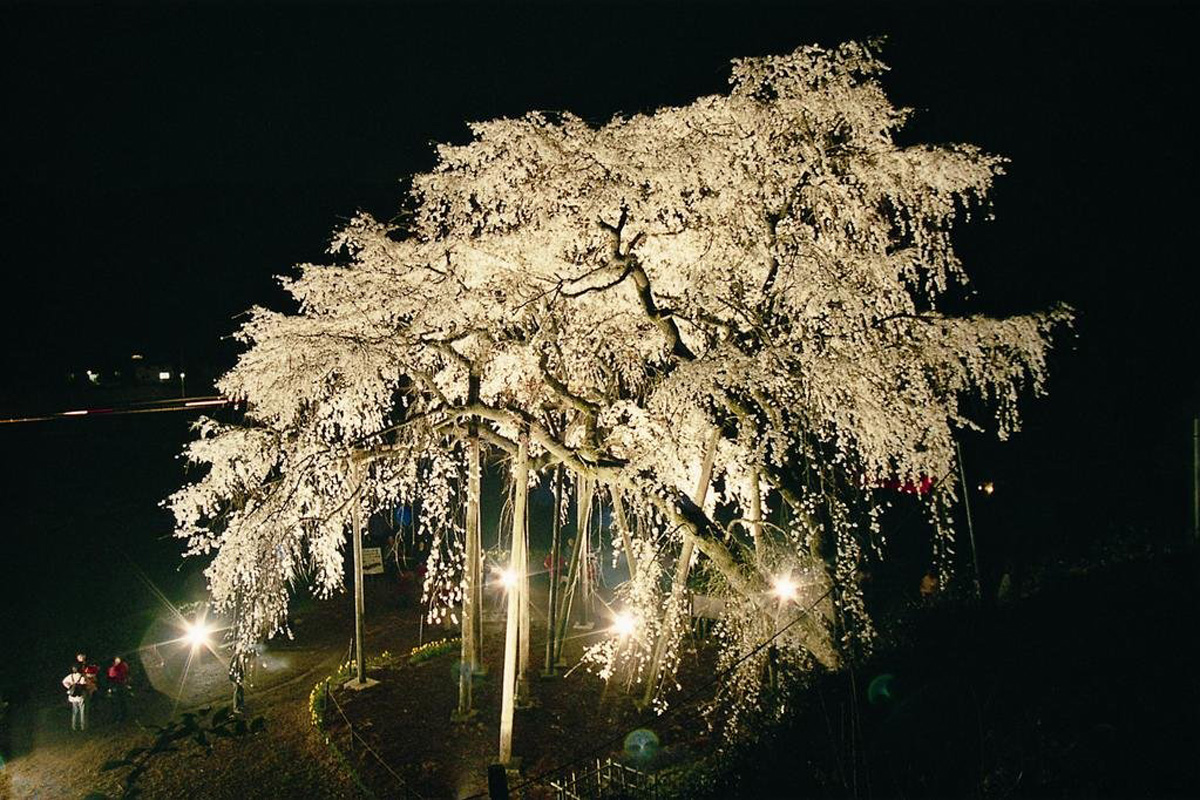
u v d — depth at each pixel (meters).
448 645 19.09
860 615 10.34
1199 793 5.27
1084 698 6.66
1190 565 8.82
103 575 25.80
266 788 13.45
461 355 12.08
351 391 11.17
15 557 26.88
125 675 16.81
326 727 15.12
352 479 11.84
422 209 11.79
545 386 12.66
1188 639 7.15
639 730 13.06
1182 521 11.62
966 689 7.50
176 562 27.11
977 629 8.82
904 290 11.20
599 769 10.77
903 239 11.77
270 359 11.30
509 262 11.49
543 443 11.70
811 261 10.23
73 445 36.94
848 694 8.73
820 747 7.80
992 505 14.73
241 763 14.41
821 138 10.98
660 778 10.16
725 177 10.80
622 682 15.66
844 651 9.95
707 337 11.98
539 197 11.17
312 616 22.45
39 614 22.77
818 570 10.76
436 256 11.83
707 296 11.23
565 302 11.56
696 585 14.77
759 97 11.15
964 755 6.59
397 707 15.63
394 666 18.08
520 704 15.02
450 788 12.40
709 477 11.98
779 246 10.73
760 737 8.98
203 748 15.08
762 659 10.44
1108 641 7.54
